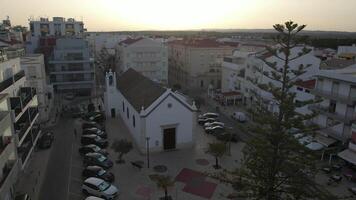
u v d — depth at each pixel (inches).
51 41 4158.5
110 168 1572.3
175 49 4151.1
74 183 1441.9
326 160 1656.0
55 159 1689.2
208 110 2684.5
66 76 3105.3
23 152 1429.6
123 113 2336.4
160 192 1359.5
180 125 1803.6
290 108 799.7
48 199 1309.1
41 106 2231.8
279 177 831.1
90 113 2422.5
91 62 3129.9
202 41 3858.3
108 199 1273.4
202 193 1355.8
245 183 850.1
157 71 3590.1
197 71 3582.7
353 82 1563.7
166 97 1731.1
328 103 1727.4
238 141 1963.6
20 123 1499.8
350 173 1518.2
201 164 1630.2
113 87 2437.3
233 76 3029.0
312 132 853.2
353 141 1501.0
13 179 1250.0
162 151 1792.6
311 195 796.6
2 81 1409.9
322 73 1787.6
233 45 3969.0
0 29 4141.2
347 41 5113.2
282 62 2181.3
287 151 819.4
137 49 3467.0
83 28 5757.9
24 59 2124.8
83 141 1859.0
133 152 1781.5
